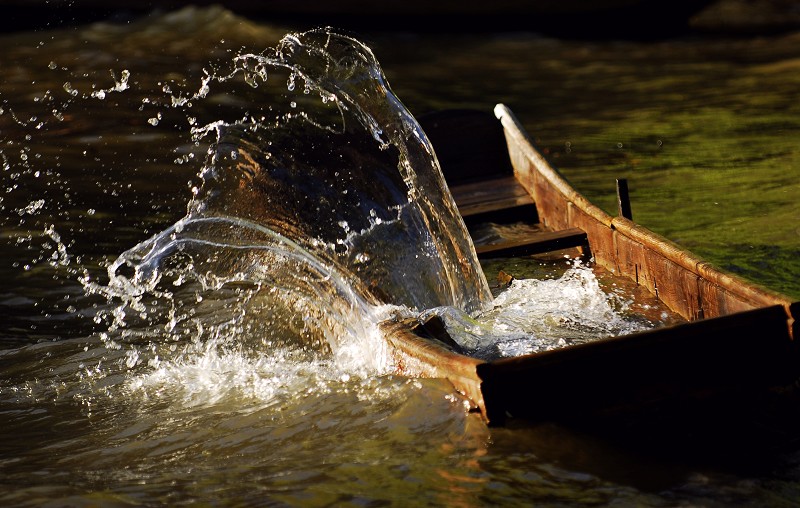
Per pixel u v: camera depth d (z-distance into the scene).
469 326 8.83
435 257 9.90
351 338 8.83
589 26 32.16
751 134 18.48
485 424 6.86
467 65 27.78
